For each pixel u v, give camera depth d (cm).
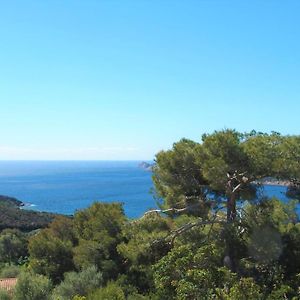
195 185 1866
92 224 2644
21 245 5175
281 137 1716
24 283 1942
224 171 1639
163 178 1880
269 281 1511
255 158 1641
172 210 1903
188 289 966
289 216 1758
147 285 2069
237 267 1616
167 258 1062
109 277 2297
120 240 2425
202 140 1772
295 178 1642
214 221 1741
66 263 2695
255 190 1742
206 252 1057
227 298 966
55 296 1989
